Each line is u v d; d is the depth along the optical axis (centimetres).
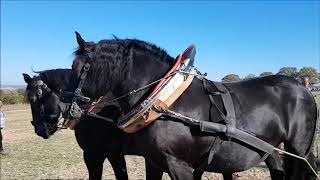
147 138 400
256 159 429
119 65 409
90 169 584
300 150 459
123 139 549
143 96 409
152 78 414
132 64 414
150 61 419
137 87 412
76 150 1395
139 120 389
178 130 394
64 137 1784
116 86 414
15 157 1253
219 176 875
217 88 423
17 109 3997
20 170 1041
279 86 462
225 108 413
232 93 437
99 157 578
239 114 423
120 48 414
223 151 411
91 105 433
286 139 457
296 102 458
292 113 455
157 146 396
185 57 411
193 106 404
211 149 403
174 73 400
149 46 427
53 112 543
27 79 568
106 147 570
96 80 407
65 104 518
